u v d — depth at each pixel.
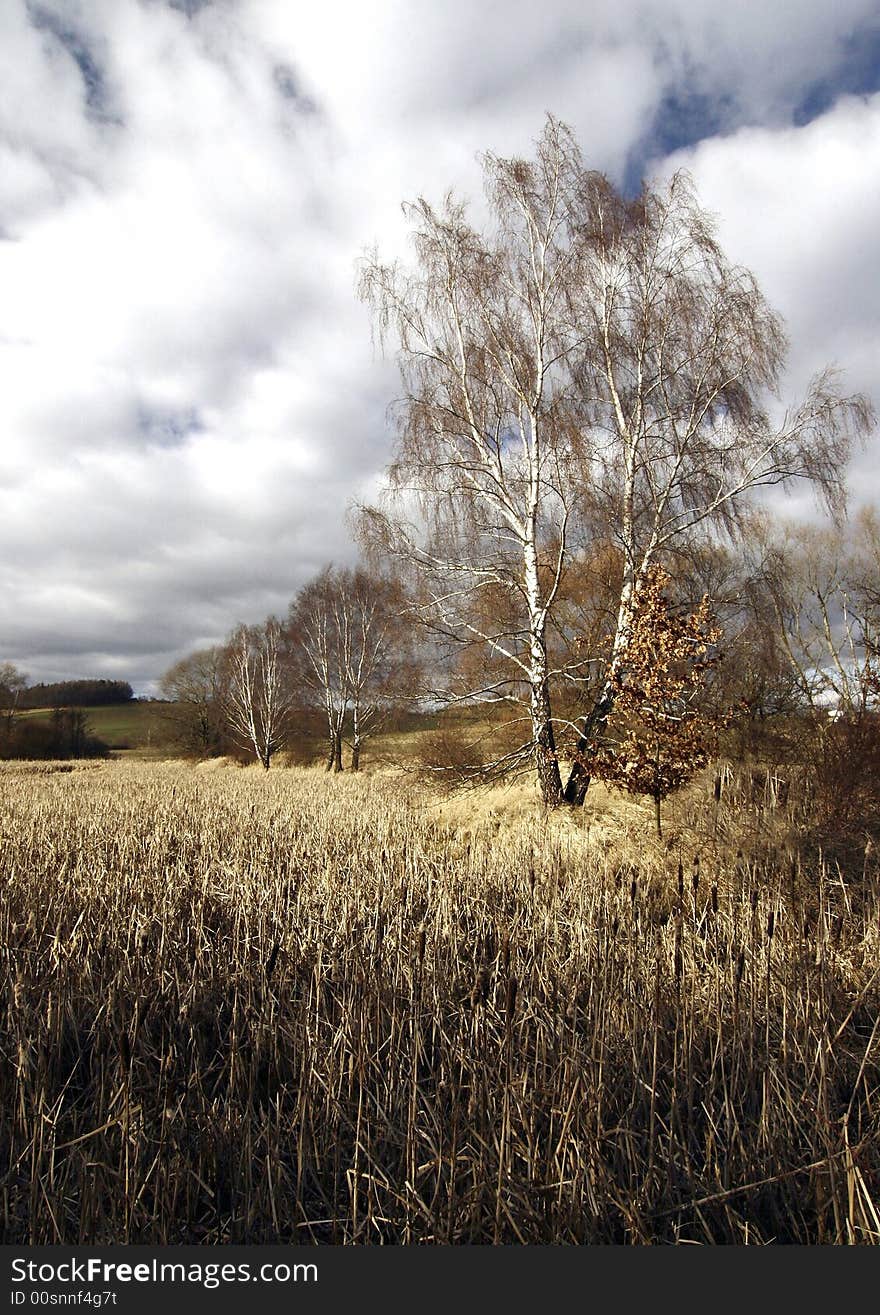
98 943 5.46
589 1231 3.10
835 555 23.55
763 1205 3.38
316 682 37.50
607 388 12.48
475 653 13.84
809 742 11.93
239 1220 3.22
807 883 7.27
